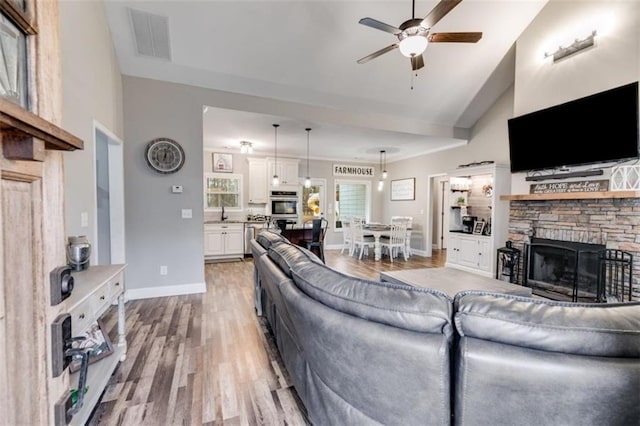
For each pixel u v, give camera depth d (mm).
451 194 6066
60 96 819
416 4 3303
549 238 3818
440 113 5375
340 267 5797
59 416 798
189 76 3781
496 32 3971
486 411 951
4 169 602
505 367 909
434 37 2637
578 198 3285
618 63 3084
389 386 1101
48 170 799
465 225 5910
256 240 3135
